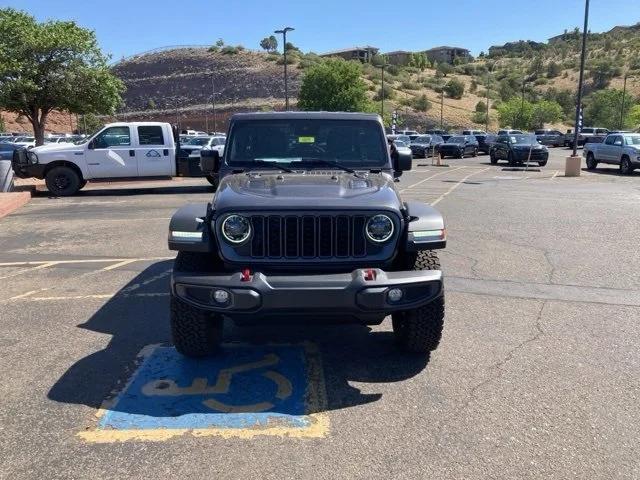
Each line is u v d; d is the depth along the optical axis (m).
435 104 109.62
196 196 17.05
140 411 3.98
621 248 9.16
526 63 174.38
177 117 98.75
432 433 3.70
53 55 28.62
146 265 8.20
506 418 3.88
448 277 7.39
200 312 4.53
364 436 3.66
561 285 7.06
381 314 4.18
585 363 4.77
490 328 5.57
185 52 136.50
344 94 66.75
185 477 3.23
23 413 3.95
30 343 5.23
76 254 9.02
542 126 96.75
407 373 4.61
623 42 167.62
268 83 109.12
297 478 3.22
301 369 4.69
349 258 4.30
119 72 134.88
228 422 3.84
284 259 4.27
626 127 87.88
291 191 4.48
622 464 3.36
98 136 17.27
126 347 5.14
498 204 14.46
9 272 7.91
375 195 4.46
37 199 16.58
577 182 21.56
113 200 16.17
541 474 3.26
